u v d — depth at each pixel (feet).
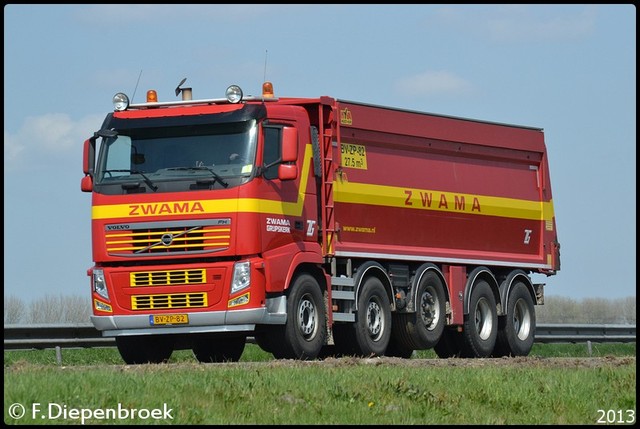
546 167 105.60
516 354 100.58
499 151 100.42
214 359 89.40
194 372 58.75
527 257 103.45
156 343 82.07
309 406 51.16
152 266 74.33
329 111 82.99
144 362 80.94
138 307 74.69
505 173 101.50
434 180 92.99
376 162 87.35
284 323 75.51
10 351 90.84
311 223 79.15
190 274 73.82
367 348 83.56
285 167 75.05
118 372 58.23
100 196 75.41
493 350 101.19
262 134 74.69
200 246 73.51
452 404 54.08
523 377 62.90
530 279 102.94
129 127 75.82
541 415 53.52
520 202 102.58
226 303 73.26
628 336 125.29
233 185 73.51
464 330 95.09
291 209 76.95
